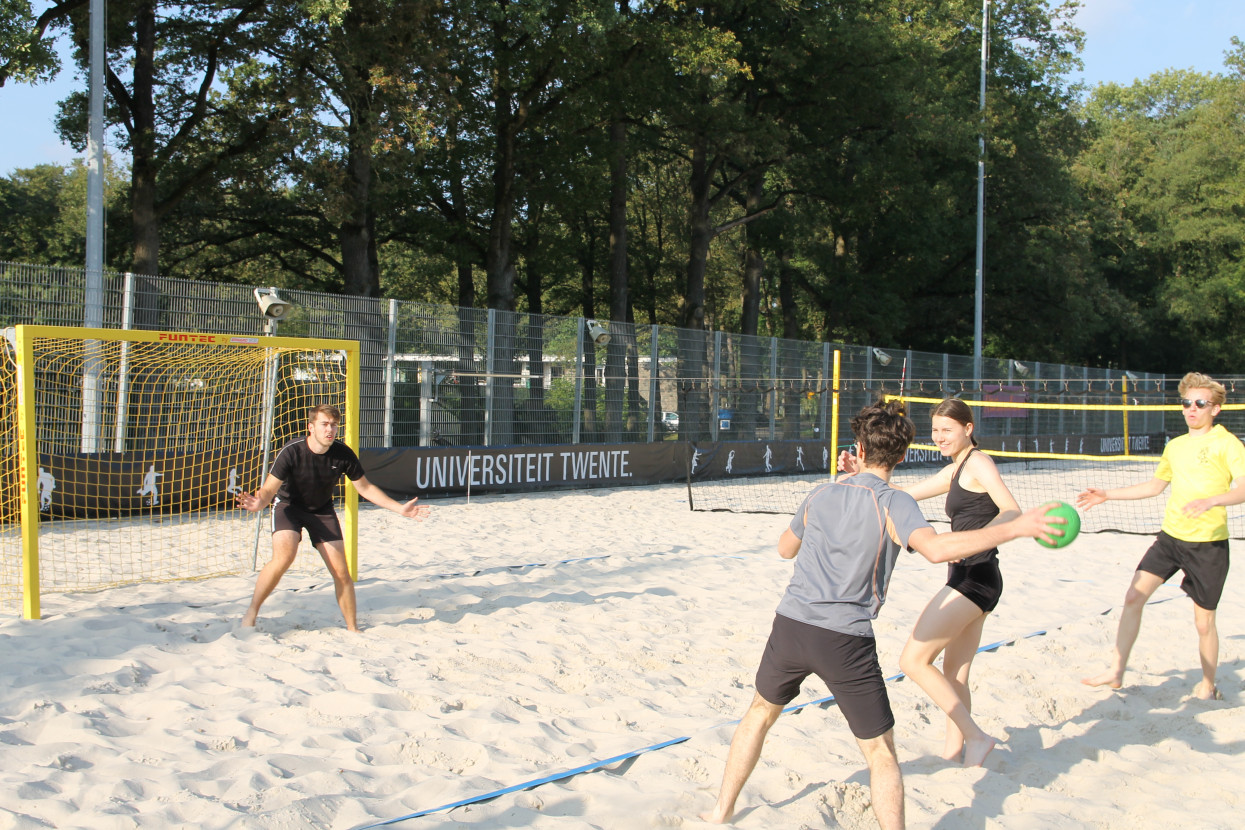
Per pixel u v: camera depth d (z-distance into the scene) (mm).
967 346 39719
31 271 10250
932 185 29844
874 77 23094
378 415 13555
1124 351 46469
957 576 3996
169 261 26359
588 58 18609
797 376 21109
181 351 10828
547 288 33812
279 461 5945
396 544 10000
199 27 17938
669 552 9852
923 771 4078
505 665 5469
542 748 4180
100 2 12422
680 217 34906
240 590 7383
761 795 3768
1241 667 5820
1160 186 46719
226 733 4250
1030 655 6004
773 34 22734
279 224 25531
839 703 3246
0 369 9062
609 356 17016
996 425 26297
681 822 3441
